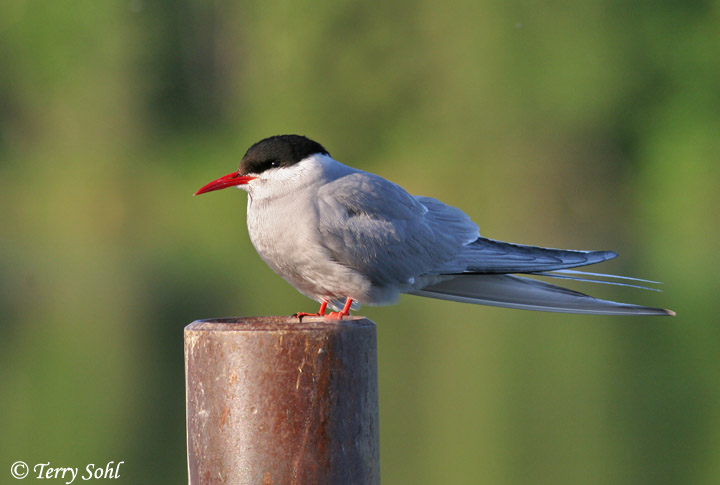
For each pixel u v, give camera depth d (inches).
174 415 361.4
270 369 134.6
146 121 1019.3
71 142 1002.1
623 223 891.4
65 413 359.9
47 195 960.3
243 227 860.6
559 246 797.2
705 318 514.0
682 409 361.4
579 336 504.1
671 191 900.0
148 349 455.5
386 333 512.7
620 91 899.4
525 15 890.1
